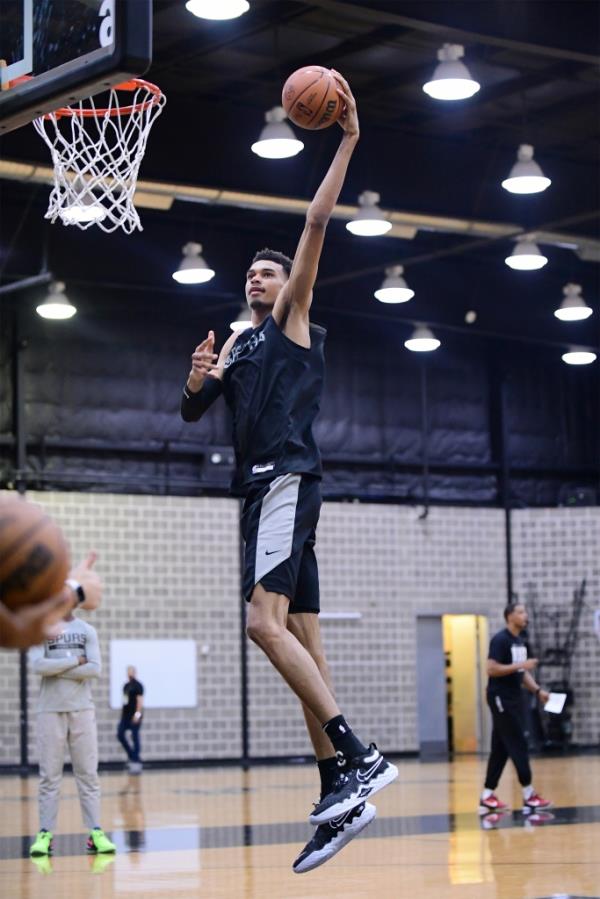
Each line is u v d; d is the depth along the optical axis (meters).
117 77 6.64
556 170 20.19
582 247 20.97
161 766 24.44
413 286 24.08
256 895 8.84
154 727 24.47
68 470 24.52
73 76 6.77
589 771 21.09
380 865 10.34
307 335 6.25
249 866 10.43
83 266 20.36
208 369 6.40
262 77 18.56
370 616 26.62
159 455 25.30
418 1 13.78
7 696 23.36
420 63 18.23
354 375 27.30
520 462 28.53
